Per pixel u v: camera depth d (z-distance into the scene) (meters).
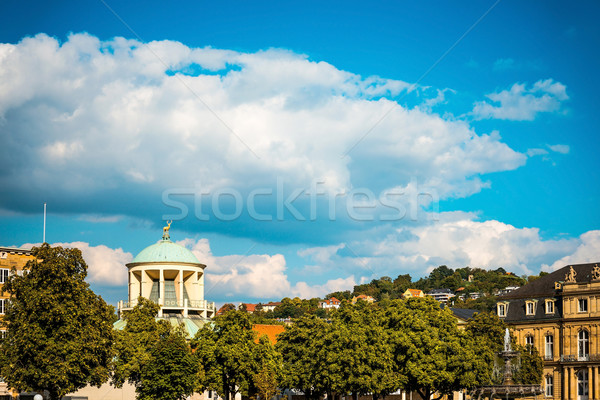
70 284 92.12
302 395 128.00
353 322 112.94
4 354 90.44
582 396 138.00
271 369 104.81
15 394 101.31
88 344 90.44
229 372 102.06
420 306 120.62
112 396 113.81
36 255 93.06
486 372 115.25
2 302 107.62
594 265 145.38
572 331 140.38
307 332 110.50
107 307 98.06
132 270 128.00
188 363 96.88
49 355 88.19
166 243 129.38
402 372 113.44
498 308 152.88
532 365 132.25
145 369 96.81
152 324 105.75
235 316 105.19
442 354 113.94
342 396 118.19
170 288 128.38
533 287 151.12
